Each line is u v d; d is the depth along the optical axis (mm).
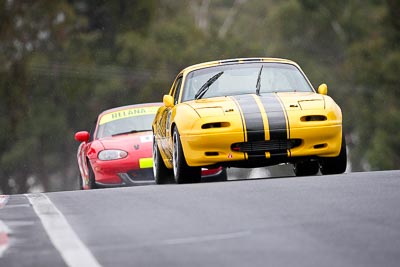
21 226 23656
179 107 40188
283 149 38188
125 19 197375
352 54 199000
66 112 186125
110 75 188000
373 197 26328
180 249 18703
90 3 195625
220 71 42312
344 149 39312
